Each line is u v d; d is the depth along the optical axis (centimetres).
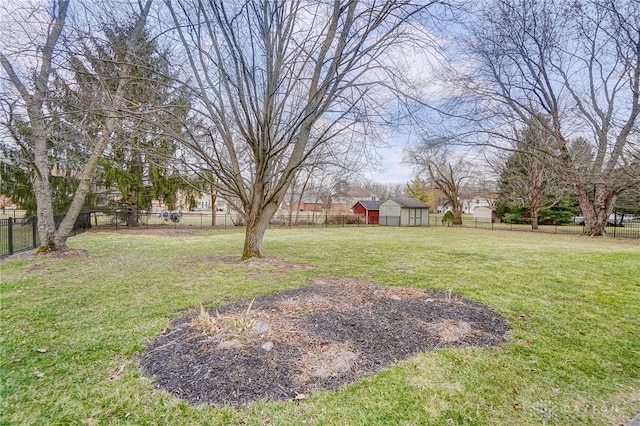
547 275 600
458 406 203
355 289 445
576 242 1242
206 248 929
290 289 455
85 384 218
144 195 1653
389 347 274
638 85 1127
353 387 219
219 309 361
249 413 192
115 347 272
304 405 200
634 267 687
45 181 754
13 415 187
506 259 788
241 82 555
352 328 303
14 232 890
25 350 267
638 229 1864
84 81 541
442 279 552
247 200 700
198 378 222
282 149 604
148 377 226
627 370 255
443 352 271
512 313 380
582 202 1589
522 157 1992
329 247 1001
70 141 777
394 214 2802
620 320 366
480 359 263
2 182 1247
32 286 477
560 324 350
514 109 1377
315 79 613
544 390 225
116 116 490
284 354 251
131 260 706
